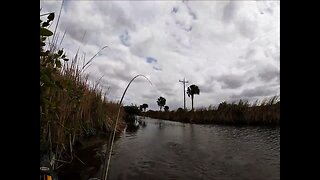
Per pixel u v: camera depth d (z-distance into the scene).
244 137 10.38
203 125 20.20
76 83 4.95
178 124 22.81
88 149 5.80
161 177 4.25
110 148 1.52
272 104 17.39
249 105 19.39
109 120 9.47
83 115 6.57
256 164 5.41
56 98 3.91
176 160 5.66
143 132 12.55
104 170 1.46
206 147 7.68
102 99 9.16
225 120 20.83
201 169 4.91
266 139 9.53
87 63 5.15
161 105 76.06
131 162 5.18
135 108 26.70
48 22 2.41
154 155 6.13
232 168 5.05
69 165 4.24
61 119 4.27
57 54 2.95
